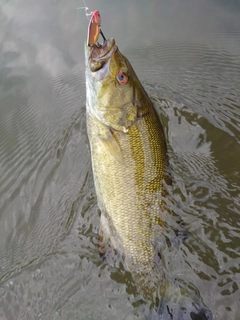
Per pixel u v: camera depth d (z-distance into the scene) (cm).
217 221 40
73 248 41
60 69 67
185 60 67
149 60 67
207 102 58
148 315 35
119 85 40
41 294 38
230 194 42
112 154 40
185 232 39
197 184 43
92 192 46
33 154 53
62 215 45
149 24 74
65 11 78
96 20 39
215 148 50
